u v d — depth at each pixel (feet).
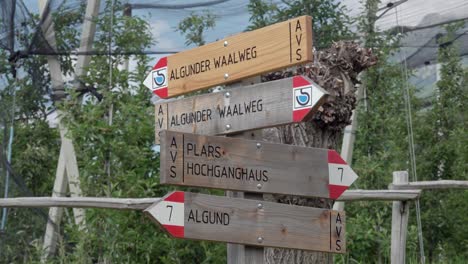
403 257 30.66
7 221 37.29
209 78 18.95
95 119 34.45
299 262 25.20
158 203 17.30
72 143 35.68
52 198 26.71
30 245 37.52
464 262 41.27
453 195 42.60
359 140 42.73
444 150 43.96
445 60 45.14
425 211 42.83
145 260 33.81
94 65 36.88
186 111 19.27
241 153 18.21
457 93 45.55
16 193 36.09
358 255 37.11
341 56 25.91
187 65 19.34
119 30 37.83
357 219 37.32
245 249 18.38
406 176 30.78
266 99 18.17
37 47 35.63
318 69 25.61
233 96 18.60
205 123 18.97
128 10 37.91
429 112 45.73
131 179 34.01
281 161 18.62
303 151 18.90
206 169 17.79
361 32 41.50
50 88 40.06
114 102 36.01
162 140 17.40
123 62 38.17
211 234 17.72
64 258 34.60
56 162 43.57
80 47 36.37
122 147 34.24
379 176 40.27
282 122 17.92
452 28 43.04
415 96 45.03
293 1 39.70
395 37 42.04
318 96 17.43
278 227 18.49
